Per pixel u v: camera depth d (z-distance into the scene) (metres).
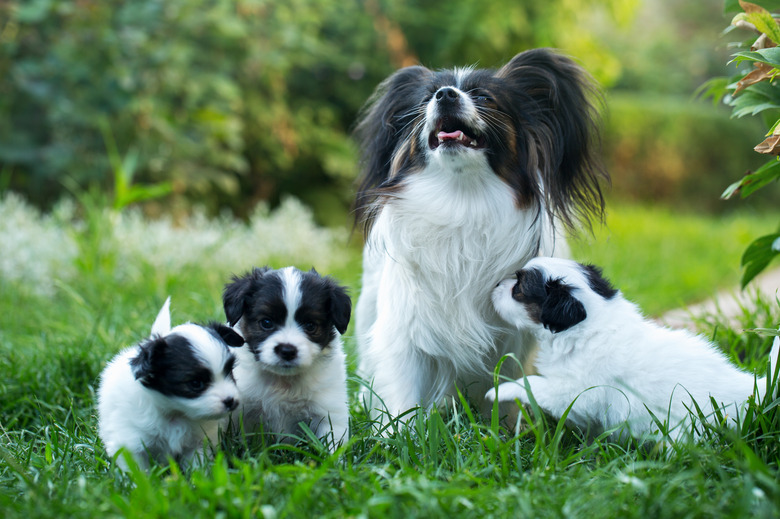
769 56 2.99
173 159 8.85
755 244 3.76
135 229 7.62
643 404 3.00
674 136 16.58
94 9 8.19
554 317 3.16
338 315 3.19
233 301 3.16
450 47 10.55
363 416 3.72
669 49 22.09
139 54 8.36
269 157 10.32
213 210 9.98
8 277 6.41
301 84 10.65
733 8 3.64
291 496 2.33
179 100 9.20
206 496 2.30
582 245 4.24
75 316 5.54
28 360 4.26
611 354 3.11
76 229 7.46
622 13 11.72
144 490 2.32
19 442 3.36
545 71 3.86
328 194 10.71
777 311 4.84
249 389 3.23
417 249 3.66
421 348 3.70
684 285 7.70
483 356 3.75
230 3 9.14
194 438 3.00
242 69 9.53
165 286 6.41
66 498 2.47
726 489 2.40
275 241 8.55
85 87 8.17
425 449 2.86
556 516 2.22
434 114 3.53
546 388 3.20
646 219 13.58
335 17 10.44
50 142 8.45
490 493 2.36
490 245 3.64
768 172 3.44
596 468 2.75
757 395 2.90
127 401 2.93
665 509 2.23
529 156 3.73
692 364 3.08
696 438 2.90
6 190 8.51
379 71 10.71
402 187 3.74
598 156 4.08
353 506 2.29
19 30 8.30
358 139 4.66
